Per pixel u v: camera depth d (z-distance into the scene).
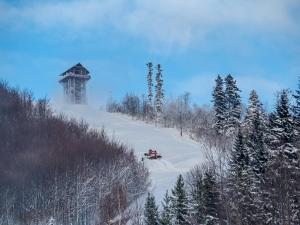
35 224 50.62
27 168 61.22
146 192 62.25
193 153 92.56
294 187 29.02
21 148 69.19
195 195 37.66
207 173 36.22
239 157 35.66
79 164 62.81
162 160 88.38
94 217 50.62
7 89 92.69
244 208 31.17
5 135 73.12
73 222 52.06
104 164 64.25
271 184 30.50
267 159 33.94
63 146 71.88
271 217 29.77
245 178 32.59
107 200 38.38
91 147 74.31
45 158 65.06
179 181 39.97
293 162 31.45
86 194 54.16
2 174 59.50
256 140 38.66
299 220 27.77
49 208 52.69
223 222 32.25
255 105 81.50
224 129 89.31
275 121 35.56
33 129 78.12
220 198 33.31
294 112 36.16
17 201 54.78
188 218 36.75
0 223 50.03
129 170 65.31
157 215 37.25
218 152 40.53
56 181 56.50
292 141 34.00
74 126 88.62
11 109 85.62
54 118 88.94
